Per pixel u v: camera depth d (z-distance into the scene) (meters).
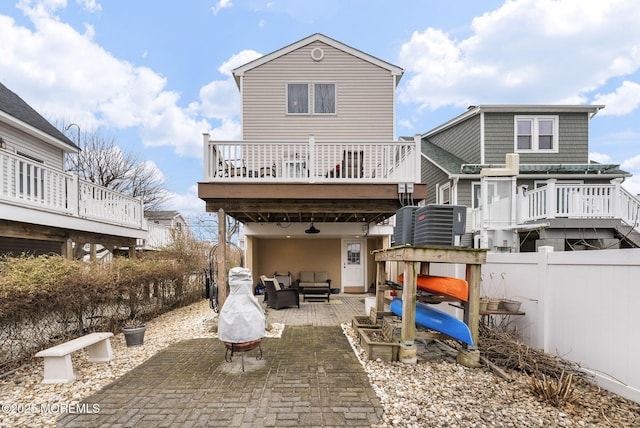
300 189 6.63
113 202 9.06
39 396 3.46
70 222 7.26
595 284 3.59
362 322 6.01
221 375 3.98
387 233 10.28
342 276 11.69
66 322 4.99
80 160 21.62
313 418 3.01
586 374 3.63
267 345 5.20
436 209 4.46
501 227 9.48
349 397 3.39
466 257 4.30
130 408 3.20
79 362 4.46
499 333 4.45
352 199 6.77
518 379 3.80
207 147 6.65
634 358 3.19
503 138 12.47
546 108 12.29
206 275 9.99
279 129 10.27
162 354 4.77
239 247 18.14
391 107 10.33
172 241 12.27
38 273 4.52
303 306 9.06
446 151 14.77
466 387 3.60
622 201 8.39
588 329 3.66
